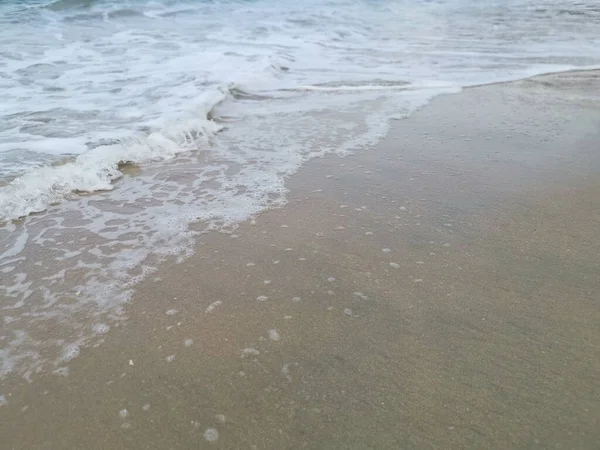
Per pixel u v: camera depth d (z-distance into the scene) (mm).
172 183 3559
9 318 2246
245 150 4109
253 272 2555
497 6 11664
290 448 1630
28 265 2639
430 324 2164
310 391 1844
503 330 2119
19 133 4359
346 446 1631
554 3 11789
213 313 2266
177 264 2633
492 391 1823
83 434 1691
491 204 3150
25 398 1831
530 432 1662
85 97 5363
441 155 3885
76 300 2369
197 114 4867
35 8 9992
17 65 6453
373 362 1970
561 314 2209
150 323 2213
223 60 6883
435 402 1785
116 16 9820
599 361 1951
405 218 3016
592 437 1642
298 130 4531
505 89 5652
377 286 2420
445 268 2541
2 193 3285
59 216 3145
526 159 3775
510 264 2568
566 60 6855
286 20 9961
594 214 3035
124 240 2867
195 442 1660
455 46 7832
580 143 4062
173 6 10867
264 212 3129
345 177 3561
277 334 2131
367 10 11352
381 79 6145
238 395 1834
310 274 2527
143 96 5402
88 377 1926
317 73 6445
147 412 1771
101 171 3662
